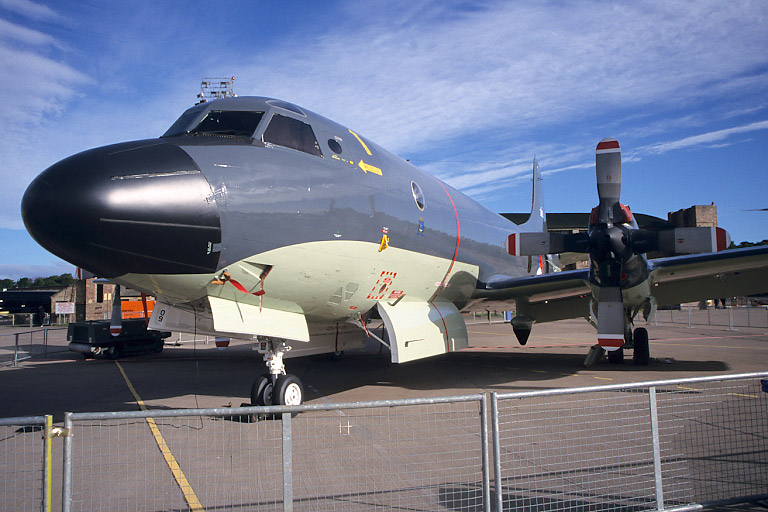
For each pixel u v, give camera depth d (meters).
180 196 5.85
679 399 7.85
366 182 8.20
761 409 7.07
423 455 5.36
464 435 6.14
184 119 7.54
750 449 5.32
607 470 4.78
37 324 44.12
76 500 4.31
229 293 6.71
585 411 7.26
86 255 5.65
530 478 4.64
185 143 6.46
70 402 8.98
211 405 8.59
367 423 6.86
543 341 21.25
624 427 6.30
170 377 12.09
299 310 7.77
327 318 8.71
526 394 3.87
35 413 8.05
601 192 9.41
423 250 9.48
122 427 6.85
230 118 7.29
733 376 4.25
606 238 9.07
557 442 5.74
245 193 6.36
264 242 6.54
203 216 5.98
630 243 9.13
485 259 12.20
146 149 6.11
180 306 7.30
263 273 6.77
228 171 6.33
